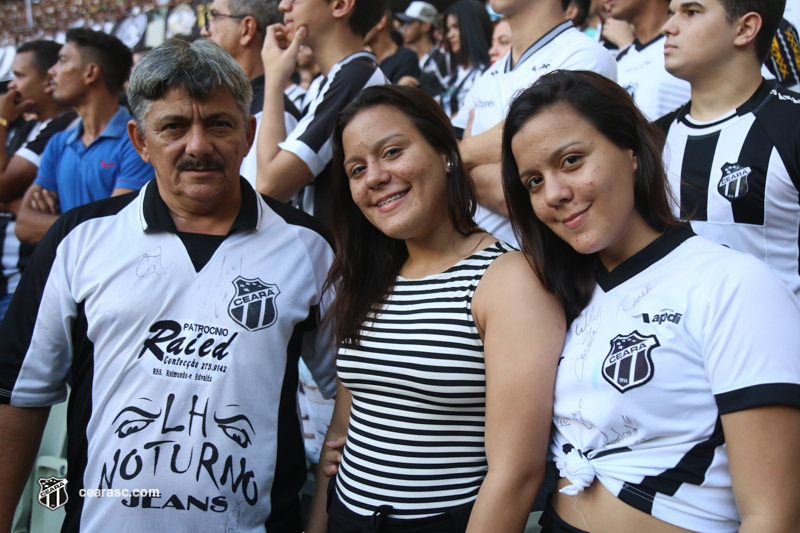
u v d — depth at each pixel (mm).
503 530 1242
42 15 5738
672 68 1754
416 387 1378
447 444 1377
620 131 1201
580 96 1199
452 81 3936
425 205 1442
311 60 3814
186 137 1479
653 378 1129
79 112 3033
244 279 1543
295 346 1636
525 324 1291
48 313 1510
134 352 1465
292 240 1650
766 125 1644
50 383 1540
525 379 1267
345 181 1583
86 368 1504
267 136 2232
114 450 1441
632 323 1186
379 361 1426
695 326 1112
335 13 2318
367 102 1482
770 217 1642
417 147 1437
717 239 1709
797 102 1637
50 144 3160
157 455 1431
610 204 1192
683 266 1172
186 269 1517
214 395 1459
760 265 1107
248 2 2727
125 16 5070
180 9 4660
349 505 1442
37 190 3154
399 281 1525
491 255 1420
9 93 3830
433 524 1351
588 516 1216
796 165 1590
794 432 1015
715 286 1104
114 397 1468
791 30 2289
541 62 2109
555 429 1335
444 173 1491
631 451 1173
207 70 1459
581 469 1196
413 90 1475
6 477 1510
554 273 1322
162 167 1504
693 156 1760
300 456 1631
